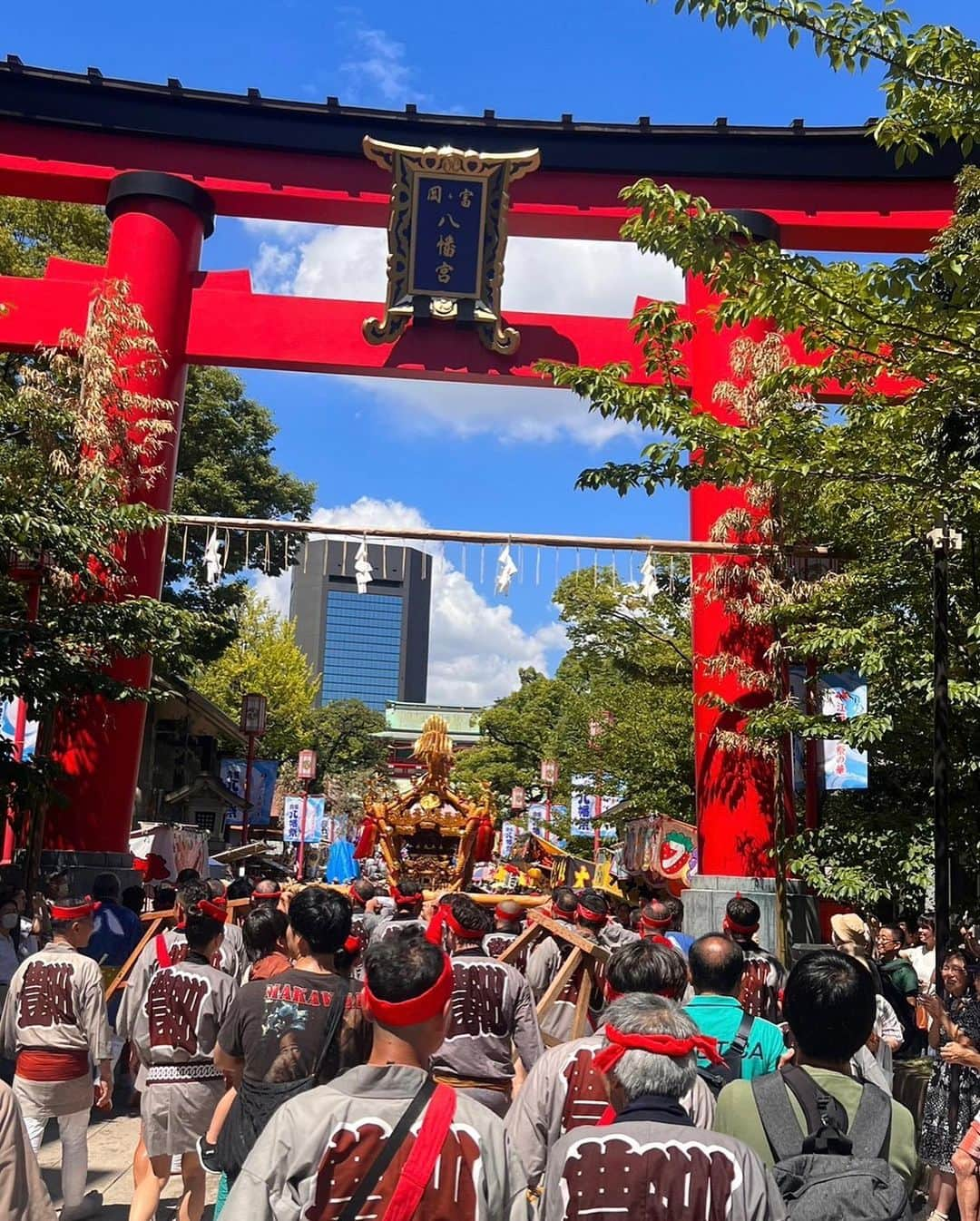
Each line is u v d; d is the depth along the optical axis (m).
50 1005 5.91
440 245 16.42
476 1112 2.54
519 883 15.46
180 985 5.50
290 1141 2.45
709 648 15.92
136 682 15.75
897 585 12.38
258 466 27.84
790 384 10.28
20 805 11.71
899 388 15.32
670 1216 2.45
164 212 17.02
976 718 11.19
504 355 17.08
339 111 17.45
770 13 7.37
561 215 17.73
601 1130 2.61
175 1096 5.38
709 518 16.06
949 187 17.69
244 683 45.09
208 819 32.31
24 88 16.97
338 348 17.02
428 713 105.44
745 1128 2.93
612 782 27.52
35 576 11.93
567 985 6.61
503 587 14.42
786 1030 4.32
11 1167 2.92
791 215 17.62
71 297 16.52
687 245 8.34
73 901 6.20
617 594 21.91
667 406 9.28
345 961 4.65
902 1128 2.89
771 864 15.23
